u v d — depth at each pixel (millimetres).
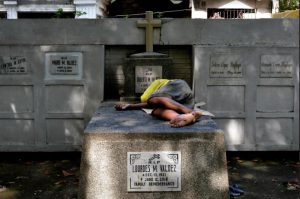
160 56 5871
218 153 3801
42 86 5902
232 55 5895
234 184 5082
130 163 3791
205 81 5918
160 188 3816
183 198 3828
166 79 5531
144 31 5941
